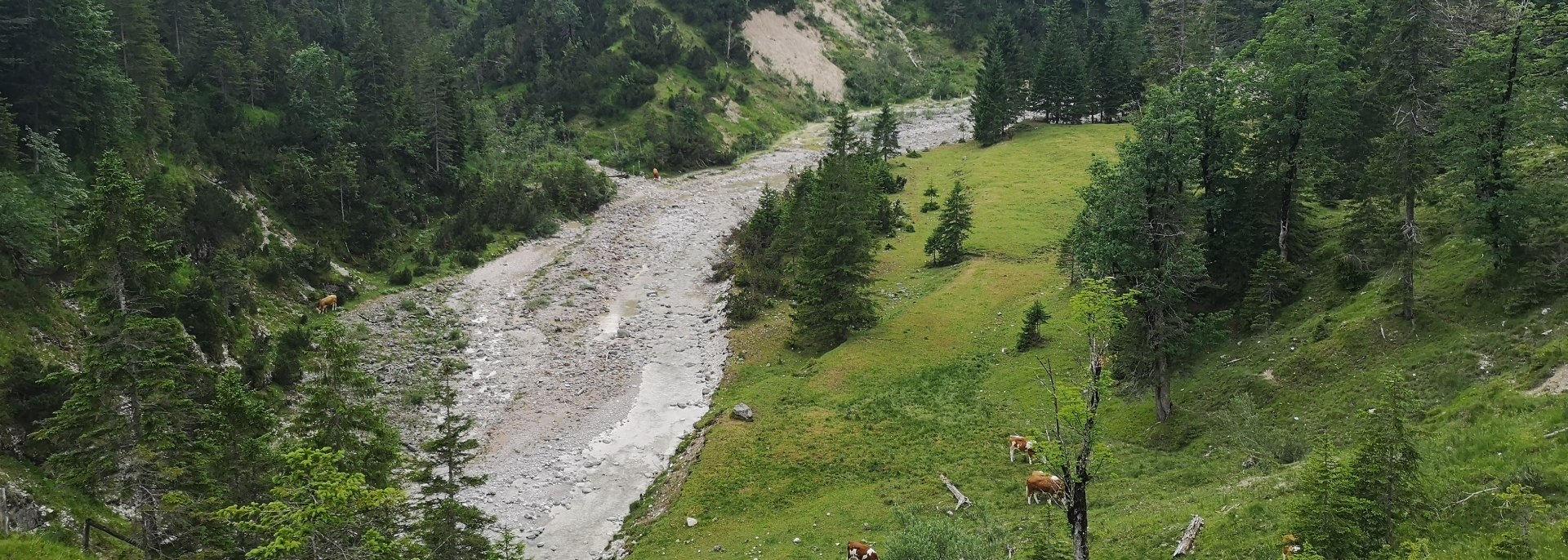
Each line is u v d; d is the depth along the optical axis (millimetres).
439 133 95500
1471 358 33281
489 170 105062
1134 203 38938
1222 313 39750
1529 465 22906
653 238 92812
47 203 47281
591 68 134500
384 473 32844
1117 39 120625
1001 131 118500
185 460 28781
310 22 125750
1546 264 34750
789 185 102000
